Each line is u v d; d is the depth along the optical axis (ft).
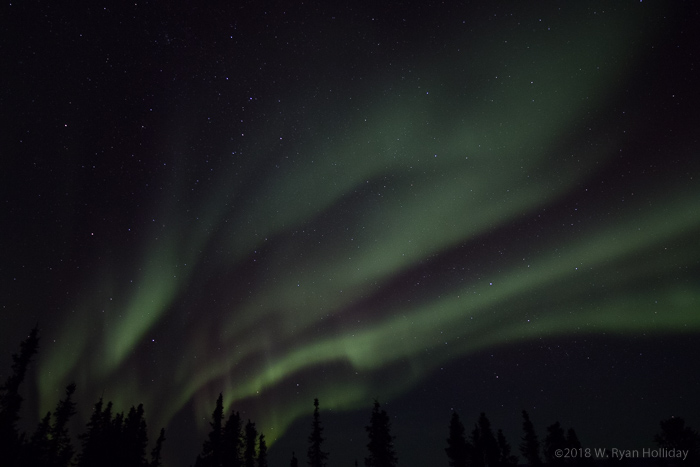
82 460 101.45
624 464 99.19
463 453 118.11
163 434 129.90
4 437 76.38
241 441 131.03
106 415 110.83
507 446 121.90
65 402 94.43
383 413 126.93
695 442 86.48
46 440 87.76
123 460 107.96
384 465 119.03
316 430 131.44
